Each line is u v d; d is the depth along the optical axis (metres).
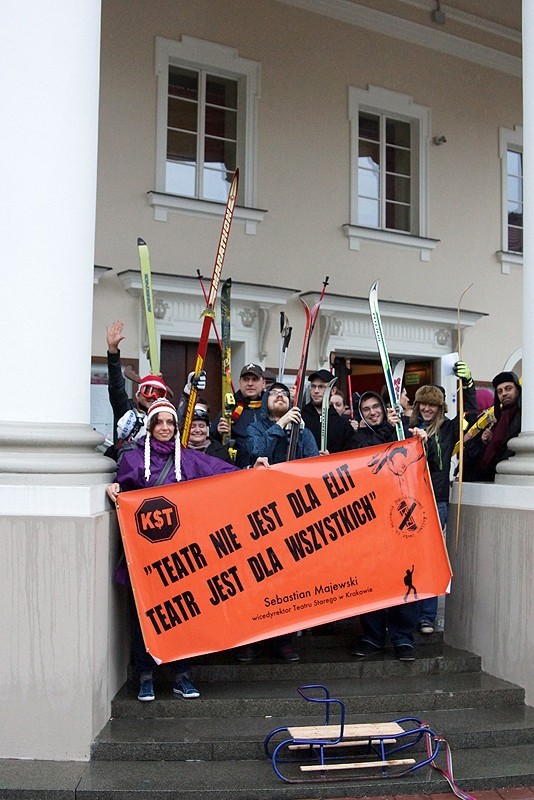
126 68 9.37
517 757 4.16
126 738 4.00
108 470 4.49
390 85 11.23
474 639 5.19
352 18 10.88
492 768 4.03
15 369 4.20
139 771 3.84
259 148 10.20
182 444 5.03
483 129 12.05
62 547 3.95
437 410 5.49
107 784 3.68
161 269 9.49
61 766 3.86
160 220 9.52
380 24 11.09
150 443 4.57
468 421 6.01
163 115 9.56
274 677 4.77
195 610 4.38
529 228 5.15
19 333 4.20
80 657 3.94
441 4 11.39
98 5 4.54
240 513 4.50
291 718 4.36
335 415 5.95
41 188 4.23
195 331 9.64
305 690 4.57
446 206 11.67
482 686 4.73
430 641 5.52
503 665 4.90
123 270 9.27
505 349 12.05
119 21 9.34
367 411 5.68
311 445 5.21
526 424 5.13
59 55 4.29
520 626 4.79
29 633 3.95
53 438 4.15
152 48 9.51
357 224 10.84
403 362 6.27
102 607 4.11
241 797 3.71
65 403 4.27
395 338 11.11
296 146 10.46
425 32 11.43
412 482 4.78
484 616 5.10
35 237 4.21
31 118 4.23
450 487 5.57
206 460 4.67
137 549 4.33
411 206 11.62
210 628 4.39
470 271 11.80
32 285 4.21
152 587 4.33
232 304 9.91
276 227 10.27
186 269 9.65
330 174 10.70
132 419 5.10
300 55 10.52
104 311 9.16
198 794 3.67
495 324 11.97
